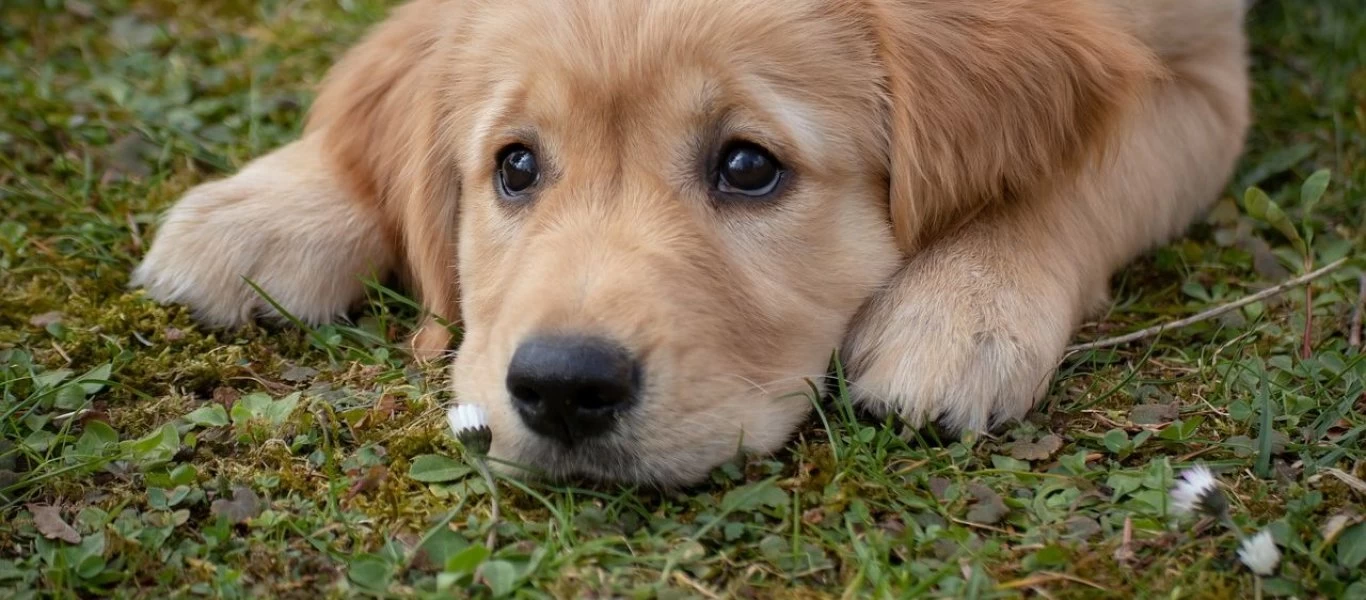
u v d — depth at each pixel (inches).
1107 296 31.8
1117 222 31.7
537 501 28.2
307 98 37.0
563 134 29.4
